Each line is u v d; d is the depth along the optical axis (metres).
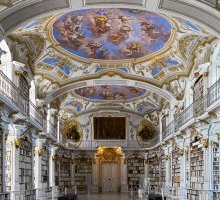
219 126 19.52
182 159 27.84
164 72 28.16
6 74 21.22
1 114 18.53
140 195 34.09
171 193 30.70
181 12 16.02
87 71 28.47
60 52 25.95
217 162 20.58
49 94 29.22
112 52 26.50
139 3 16.03
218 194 19.19
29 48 23.30
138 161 44.34
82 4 16.00
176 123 30.02
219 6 14.80
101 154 45.03
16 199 21.52
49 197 31.89
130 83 29.59
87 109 42.31
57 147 35.56
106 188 44.62
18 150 22.31
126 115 44.09
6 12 14.81
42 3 15.43
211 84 21.17
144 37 23.92
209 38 20.53
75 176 44.22
